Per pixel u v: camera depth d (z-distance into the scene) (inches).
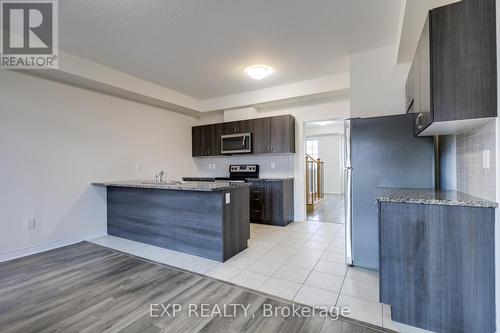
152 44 115.6
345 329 64.6
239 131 197.2
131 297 80.9
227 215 113.3
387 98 118.5
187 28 102.3
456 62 58.9
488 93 56.2
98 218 152.6
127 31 104.1
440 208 62.2
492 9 56.0
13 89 118.4
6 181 116.0
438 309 62.6
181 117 214.4
